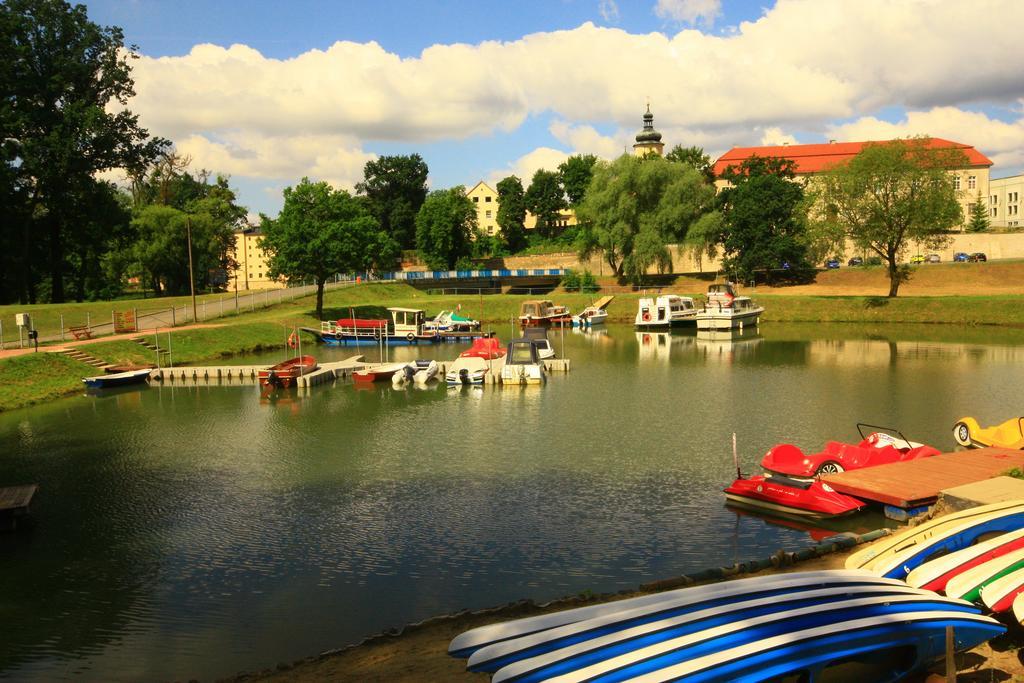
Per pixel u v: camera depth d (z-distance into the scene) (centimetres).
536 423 3262
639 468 2495
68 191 7019
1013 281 8262
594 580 1622
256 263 15862
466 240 12825
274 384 4397
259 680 1140
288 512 2116
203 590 1617
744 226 9656
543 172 14675
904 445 2420
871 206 7444
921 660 836
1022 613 920
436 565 1727
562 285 10075
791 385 4078
